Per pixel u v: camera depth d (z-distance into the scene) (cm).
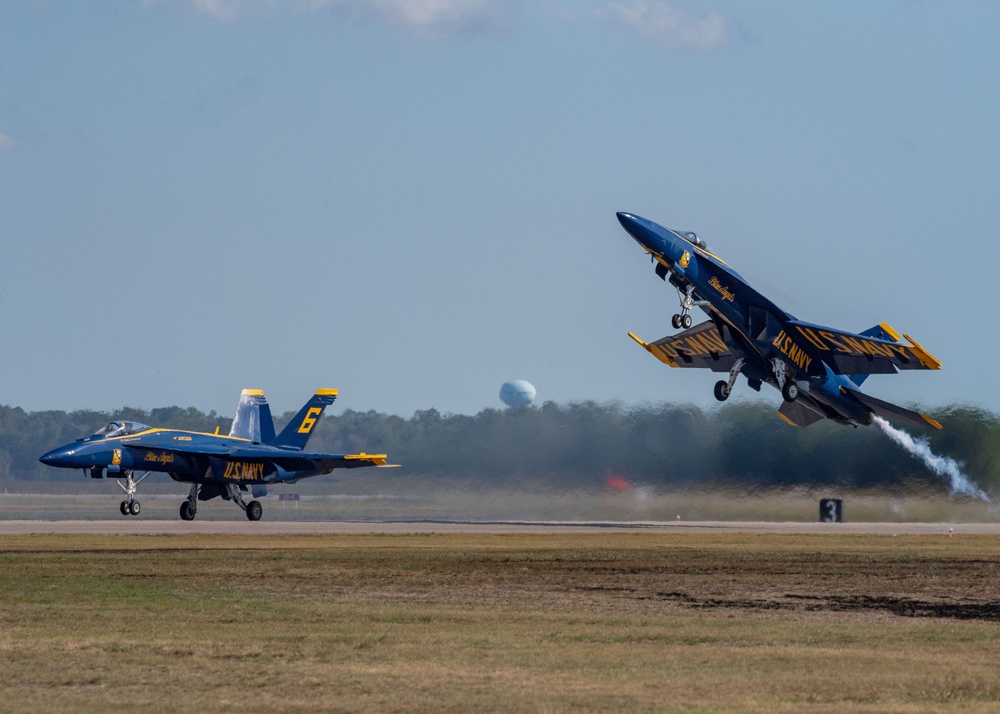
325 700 3878
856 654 4828
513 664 4547
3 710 3712
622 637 5269
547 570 8375
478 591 7112
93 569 8112
